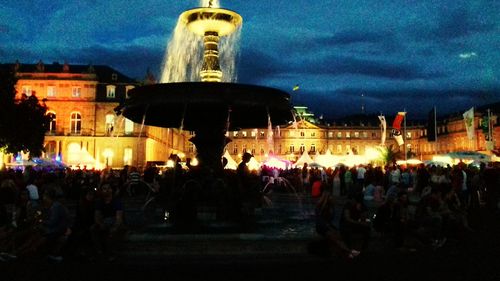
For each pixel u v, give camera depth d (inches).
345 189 998.4
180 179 495.5
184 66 899.4
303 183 1099.3
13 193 460.4
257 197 526.3
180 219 465.7
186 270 291.0
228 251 334.0
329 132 5856.3
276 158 1581.0
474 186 797.2
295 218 531.5
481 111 4675.2
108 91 2984.7
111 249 334.0
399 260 342.3
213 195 482.0
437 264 328.5
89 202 355.3
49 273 292.7
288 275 281.3
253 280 266.8
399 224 395.9
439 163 1577.3
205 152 524.7
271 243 339.6
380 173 961.5
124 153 2928.2
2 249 359.3
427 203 423.5
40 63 2972.4
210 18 538.0
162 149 3449.8
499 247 415.2
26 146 1724.9
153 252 332.2
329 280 271.9
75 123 2967.5
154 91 457.1
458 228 444.1
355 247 370.9
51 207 347.3
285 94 488.1
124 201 684.7
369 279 277.0
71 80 2957.7
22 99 1774.1
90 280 268.2
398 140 2251.5
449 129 5172.2
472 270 308.8
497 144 4266.7
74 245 345.4
